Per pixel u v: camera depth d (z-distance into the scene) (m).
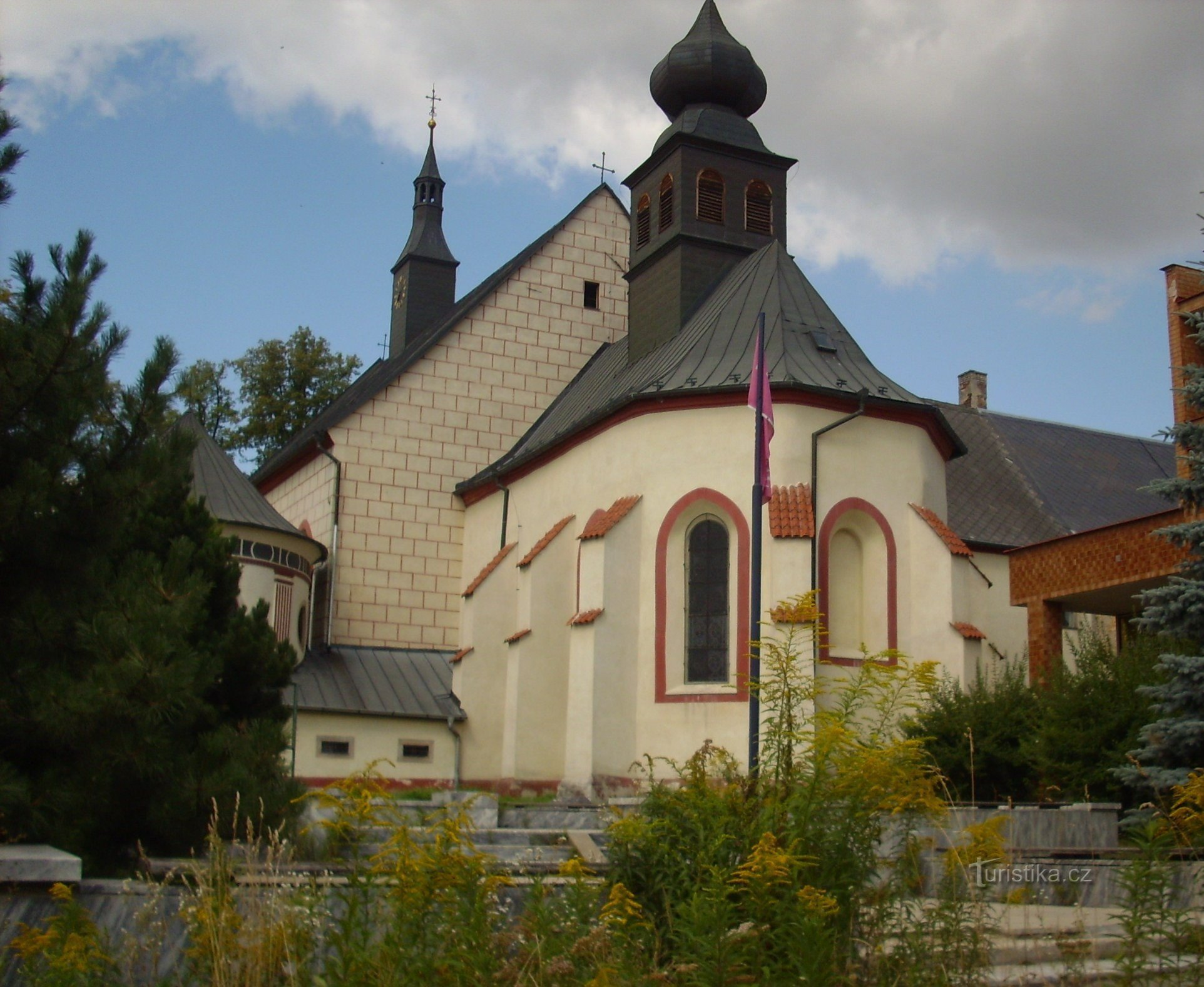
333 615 40.62
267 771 15.47
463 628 37.47
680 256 37.78
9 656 13.64
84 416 14.20
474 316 43.69
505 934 9.28
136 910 10.93
